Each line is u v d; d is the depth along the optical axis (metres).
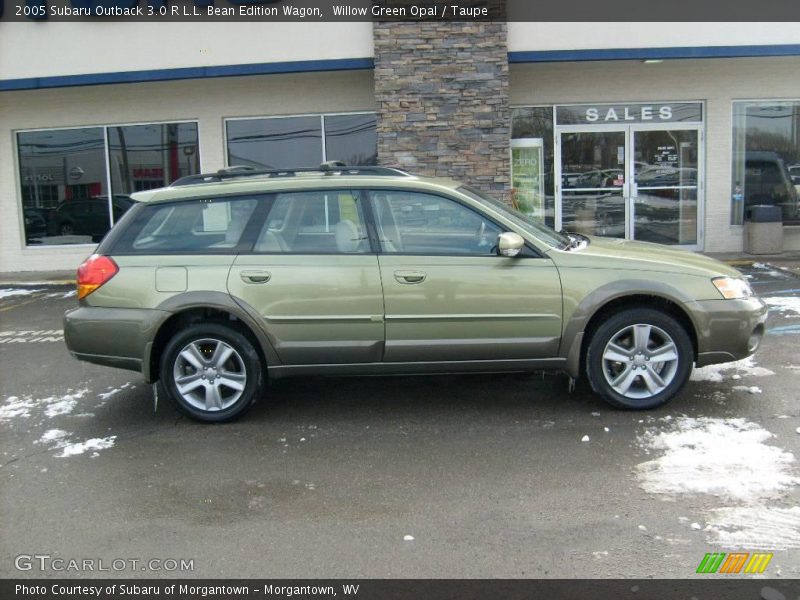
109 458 4.82
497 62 11.40
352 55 11.75
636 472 4.33
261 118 13.02
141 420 5.55
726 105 12.88
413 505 4.04
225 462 4.70
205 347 5.37
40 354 7.73
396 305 5.18
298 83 12.81
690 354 5.23
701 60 12.70
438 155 11.55
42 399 6.13
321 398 5.93
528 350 5.23
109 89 13.13
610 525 3.74
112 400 6.06
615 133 13.02
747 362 6.51
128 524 3.91
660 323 5.20
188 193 5.44
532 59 11.70
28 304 10.71
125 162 13.38
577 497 4.05
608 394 5.29
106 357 5.32
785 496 3.97
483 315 5.18
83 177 13.49
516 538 3.65
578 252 5.30
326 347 5.24
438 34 11.36
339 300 5.19
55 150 13.47
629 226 13.24
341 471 4.52
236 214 5.39
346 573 3.40
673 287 5.14
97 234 13.63
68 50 12.07
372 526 3.82
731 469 4.31
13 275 13.36
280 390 6.16
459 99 11.45
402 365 5.29
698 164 13.09
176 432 5.27
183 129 13.16
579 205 13.21
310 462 4.67
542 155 13.06
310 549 3.62
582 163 13.11
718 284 5.21
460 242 5.28
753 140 13.09
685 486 4.12
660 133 13.03
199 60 11.91
